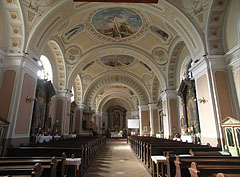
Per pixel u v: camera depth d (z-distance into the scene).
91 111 20.00
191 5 7.29
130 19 10.99
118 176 5.34
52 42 10.72
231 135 5.84
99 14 10.45
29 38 6.96
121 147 14.50
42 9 7.02
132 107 27.38
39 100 9.34
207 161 3.08
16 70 6.60
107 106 32.56
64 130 12.30
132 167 6.58
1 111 6.16
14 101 6.29
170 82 13.27
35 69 7.58
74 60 13.14
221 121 6.12
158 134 15.16
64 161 3.96
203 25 7.34
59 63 12.54
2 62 6.62
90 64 16.86
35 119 8.74
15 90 6.37
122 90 25.48
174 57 12.54
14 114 6.22
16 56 6.69
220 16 7.01
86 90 18.95
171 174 3.75
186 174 3.05
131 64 17.58
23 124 6.70
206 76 7.09
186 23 7.79
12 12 6.55
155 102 18.33
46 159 3.65
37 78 8.21
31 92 7.28
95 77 18.88
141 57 13.95
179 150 5.36
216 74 6.86
